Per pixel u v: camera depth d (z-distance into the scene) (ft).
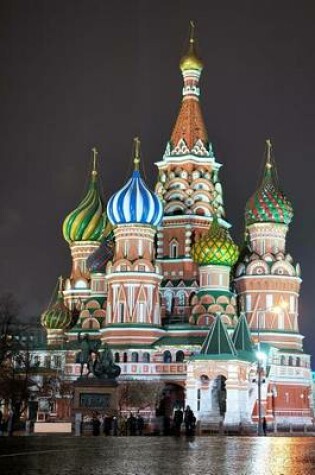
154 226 408.87
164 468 91.50
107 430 237.25
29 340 397.19
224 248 404.98
